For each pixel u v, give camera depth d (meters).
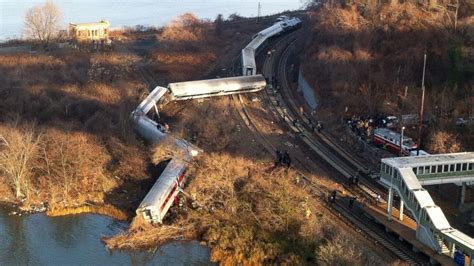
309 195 81.81
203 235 76.31
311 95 119.19
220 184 80.88
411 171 71.56
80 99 116.06
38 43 173.88
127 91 125.00
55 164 92.00
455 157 75.62
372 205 79.12
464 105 99.62
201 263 71.31
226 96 125.62
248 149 97.31
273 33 167.25
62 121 106.50
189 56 157.00
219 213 77.81
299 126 109.69
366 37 123.19
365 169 91.50
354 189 84.75
